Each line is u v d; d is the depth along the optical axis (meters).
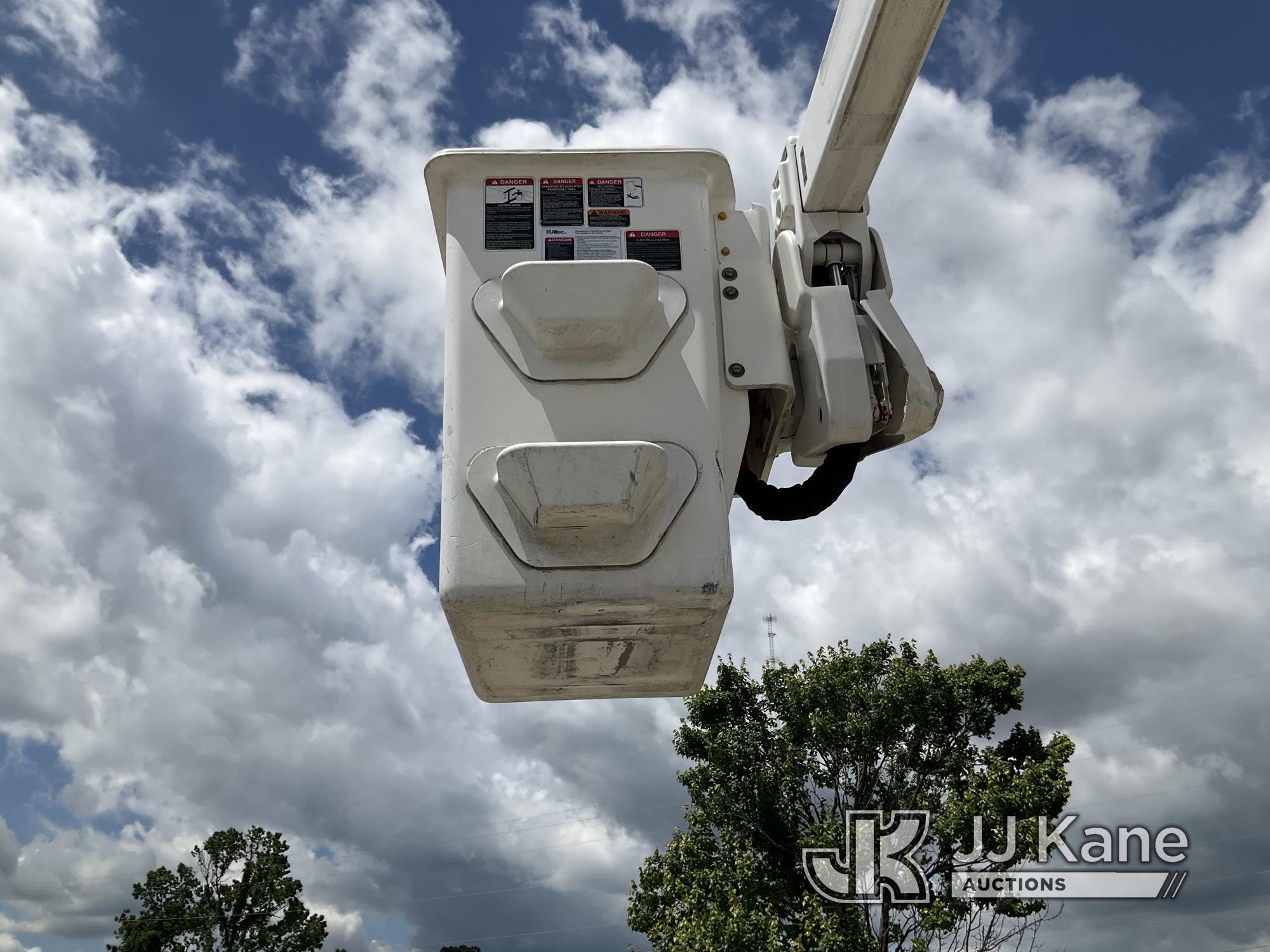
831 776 16.27
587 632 1.72
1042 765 14.45
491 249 1.83
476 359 1.72
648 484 1.59
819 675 16.45
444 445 1.69
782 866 15.56
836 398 2.08
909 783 15.94
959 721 16.19
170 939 26.91
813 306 2.16
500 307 1.75
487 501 1.62
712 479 1.67
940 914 13.65
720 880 14.99
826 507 2.21
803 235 2.29
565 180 1.89
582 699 2.20
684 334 1.76
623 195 1.89
